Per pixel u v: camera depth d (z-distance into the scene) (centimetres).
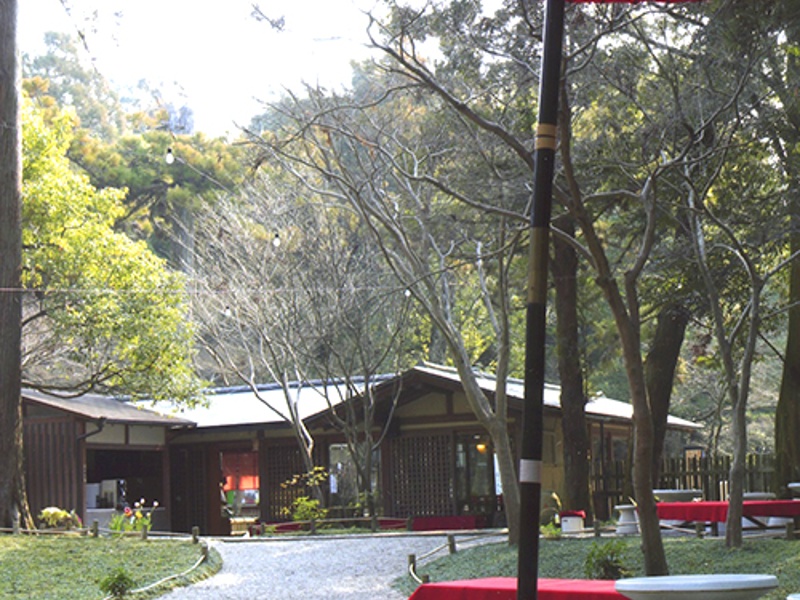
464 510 2295
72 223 1992
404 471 2375
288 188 2341
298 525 2152
